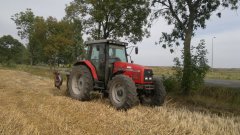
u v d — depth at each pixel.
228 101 11.57
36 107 7.42
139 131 5.65
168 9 15.53
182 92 12.55
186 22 15.40
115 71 8.95
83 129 5.62
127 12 18.86
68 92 10.30
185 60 12.52
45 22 25.36
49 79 17.00
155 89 8.66
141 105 8.73
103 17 18.48
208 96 12.66
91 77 9.25
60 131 5.38
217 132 5.94
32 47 36.69
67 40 24.48
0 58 54.59
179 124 6.25
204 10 14.71
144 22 18.89
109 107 8.05
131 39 20.33
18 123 5.69
